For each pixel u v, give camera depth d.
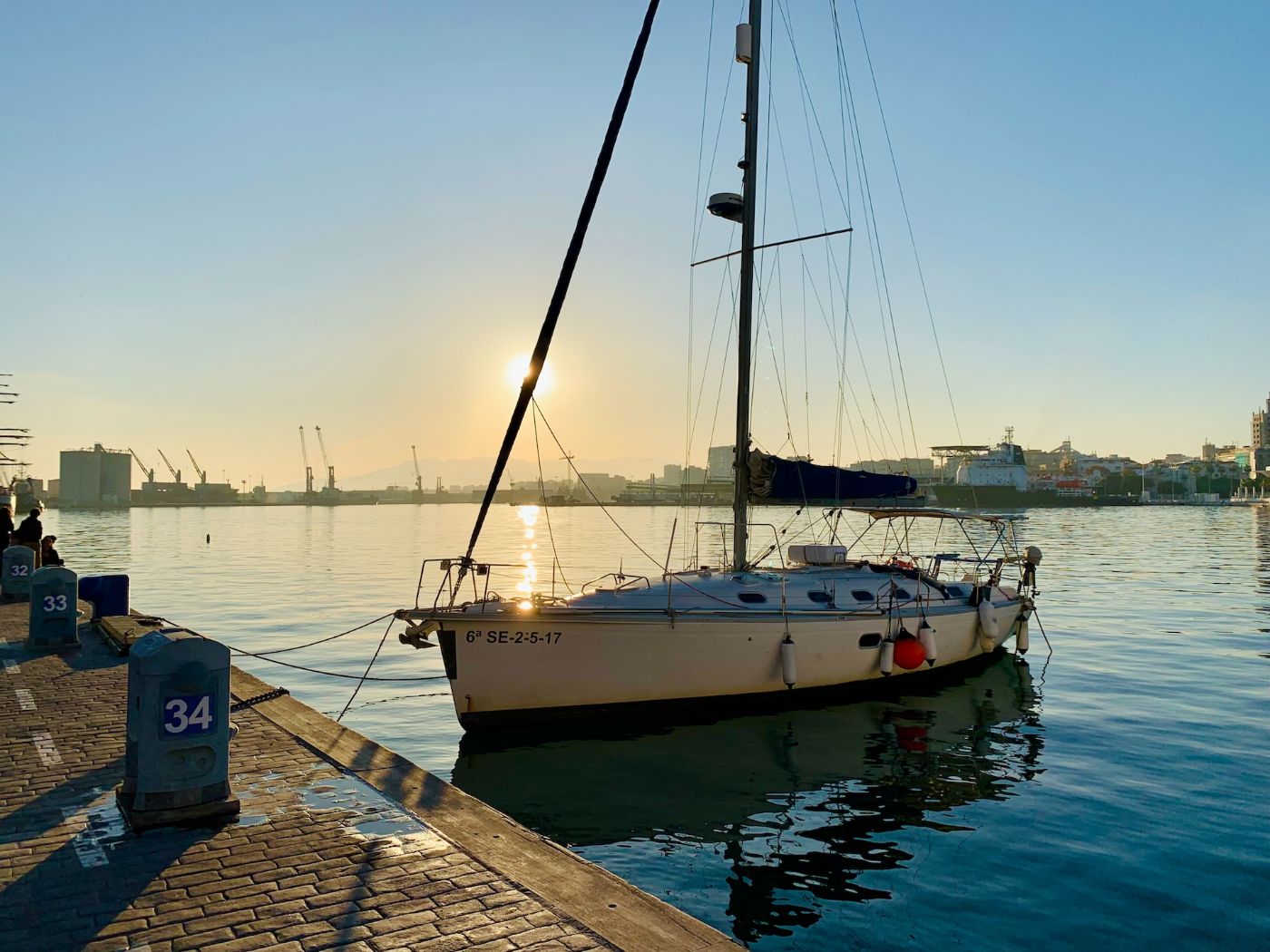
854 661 15.76
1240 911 7.88
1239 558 50.97
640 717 14.20
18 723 9.64
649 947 4.64
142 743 6.46
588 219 13.79
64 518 170.62
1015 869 8.84
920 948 7.29
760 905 8.11
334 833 6.32
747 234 16.88
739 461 16.84
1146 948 7.23
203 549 67.19
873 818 10.30
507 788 11.38
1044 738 13.60
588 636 13.62
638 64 14.05
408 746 13.32
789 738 13.59
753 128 16.91
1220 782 11.45
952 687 17.08
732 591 15.22
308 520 162.00
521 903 5.19
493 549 64.50
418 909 5.09
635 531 96.31
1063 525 101.81
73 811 6.82
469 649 13.11
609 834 9.84
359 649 21.95
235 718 9.78
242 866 5.73
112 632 15.03
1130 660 19.89
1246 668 18.97
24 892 5.33
